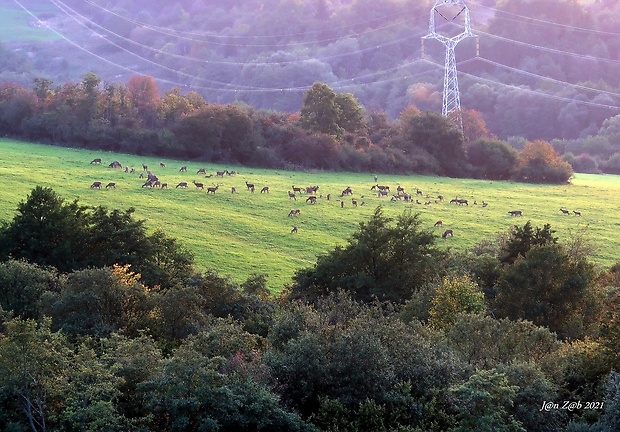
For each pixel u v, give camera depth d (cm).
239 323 7819
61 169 19400
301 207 17938
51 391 4894
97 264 10062
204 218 16212
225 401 4772
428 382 5641
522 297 9012
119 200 16800
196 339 6075
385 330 6141
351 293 9919
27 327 4966
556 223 17962
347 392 5441
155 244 10325
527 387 5206
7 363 4803
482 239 15812
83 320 7050
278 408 4928
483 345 6488
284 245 14750
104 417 4603
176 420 4700
